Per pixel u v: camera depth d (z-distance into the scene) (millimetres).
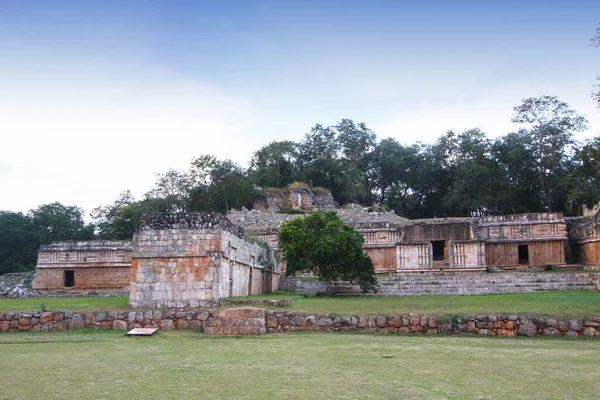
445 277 33188
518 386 9125
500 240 39906
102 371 10578
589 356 12117
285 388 8984
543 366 10922
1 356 12570
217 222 21516
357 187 70750
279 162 75188
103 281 39750
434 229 40875
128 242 40438
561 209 62156
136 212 62281
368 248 41375
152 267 21203
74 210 64812
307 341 14766
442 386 9117
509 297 23609
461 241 38312
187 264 21125
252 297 23219
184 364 11336
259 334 16391
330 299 24609
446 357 12055
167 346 14195
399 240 40656
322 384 9281
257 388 8992
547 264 38562
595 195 50625
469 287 29391
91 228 65375
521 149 59594
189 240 21297
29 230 59188
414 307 18734
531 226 39719
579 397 8383
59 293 39219
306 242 28656
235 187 66688
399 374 10141
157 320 17578
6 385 9336
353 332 16531
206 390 8859
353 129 77688
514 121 60156
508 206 62156
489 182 61125
